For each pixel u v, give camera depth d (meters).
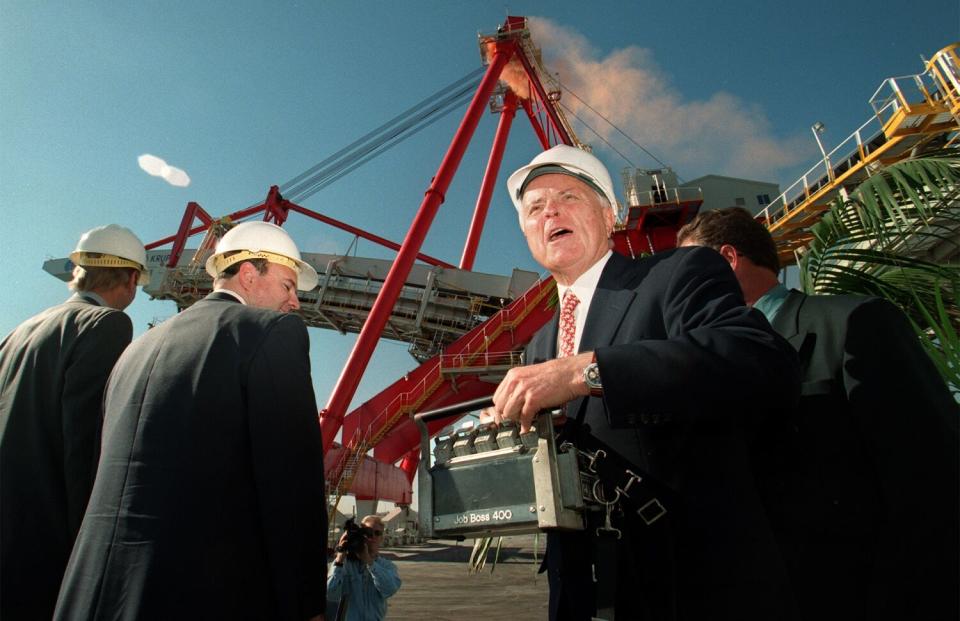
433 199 31.47
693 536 1.18
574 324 1.65
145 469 1.51
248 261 2.16
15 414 2.26
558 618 1.28
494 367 30.30
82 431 2.23
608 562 1.09
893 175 2.58
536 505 1.06
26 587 2.07
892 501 1.45
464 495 1.18
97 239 2.84
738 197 32.56
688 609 1.14
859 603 1.54
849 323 1.70
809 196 15.02
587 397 1.37
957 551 1.33
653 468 1.22
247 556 1.50
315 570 1.59
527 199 1.73
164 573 1.38
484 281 37.66
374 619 5.46
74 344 2.35
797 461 1.72
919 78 12.12
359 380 29.09
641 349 1.11
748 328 1.13
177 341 1.73
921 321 2.65
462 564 28.89
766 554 1.19
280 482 1.56
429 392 31.67
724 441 1.29
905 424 1.48
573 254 1.62
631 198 27.80
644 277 1.45
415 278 38.41
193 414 1.57
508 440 1.16
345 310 38.91
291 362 1.71
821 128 14.69
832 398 1.71
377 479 39.06
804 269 2.98
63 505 2.20
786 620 1.12
